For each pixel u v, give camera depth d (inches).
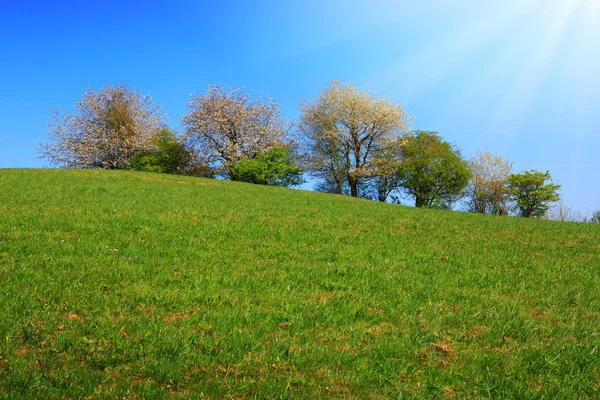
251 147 1972.2
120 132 1902.1
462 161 2059.5
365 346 263.6
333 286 375.9
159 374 216.4
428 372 234.4
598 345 268.7
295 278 391.5
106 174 1198.9
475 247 563.2
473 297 363.9
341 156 2001.7
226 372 225.1
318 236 572.4
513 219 914.1
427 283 396.2
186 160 1978.3
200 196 903.1
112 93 1923.0
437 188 2026.3
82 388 200.7
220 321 285.6
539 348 264.5
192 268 402.6
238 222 633.0
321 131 1957.4
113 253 433.4
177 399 199.3
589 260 518.0
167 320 287.3
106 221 573.6
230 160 1931.6
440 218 815.7
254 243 514.0
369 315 313.1
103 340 247.3
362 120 1897.1
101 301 308.3
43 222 539.5
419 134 2096.5
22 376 204.5
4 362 219.3
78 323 268.8
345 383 220.2
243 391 208.5
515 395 214.4
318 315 306.2
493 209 2092.8
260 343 255.4
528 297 372.8
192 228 569.0
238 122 1937.7
